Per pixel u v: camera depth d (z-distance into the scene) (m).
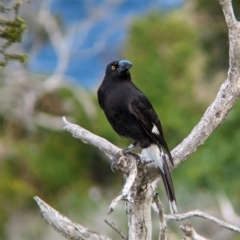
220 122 7.74
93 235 7.38
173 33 19.36
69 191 17.81
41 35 20.62
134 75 18.91
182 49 19.17
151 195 7.64
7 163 17.88
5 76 18.23
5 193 16.88
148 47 19.36
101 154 18.47
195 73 19.05
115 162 7.74
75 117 18.47
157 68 18.81
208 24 17.98
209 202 15.26
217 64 18.20
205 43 18.17
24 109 18.53
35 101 18.72
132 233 7.63
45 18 20.50
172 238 14.15
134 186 7.58
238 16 16.44
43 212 7.38
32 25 20.41
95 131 18.03
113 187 18.27
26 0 8.04
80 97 18.91
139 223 7.62
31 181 17.91
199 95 18.61
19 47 19.66
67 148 18.53
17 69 18.62
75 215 16.64
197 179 15.20
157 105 18.19
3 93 18.28
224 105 7.67
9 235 16.23
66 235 7.38
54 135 18.62
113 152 7.89
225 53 17.92
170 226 14.40
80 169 18.42
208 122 7.76
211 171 15.27
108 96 9.32
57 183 17.98
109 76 9.38
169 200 7.89
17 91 18.48
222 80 18.28
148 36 19.47
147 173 7.66
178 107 18.05
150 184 7.70
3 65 7.59
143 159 7.79
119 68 9.33
